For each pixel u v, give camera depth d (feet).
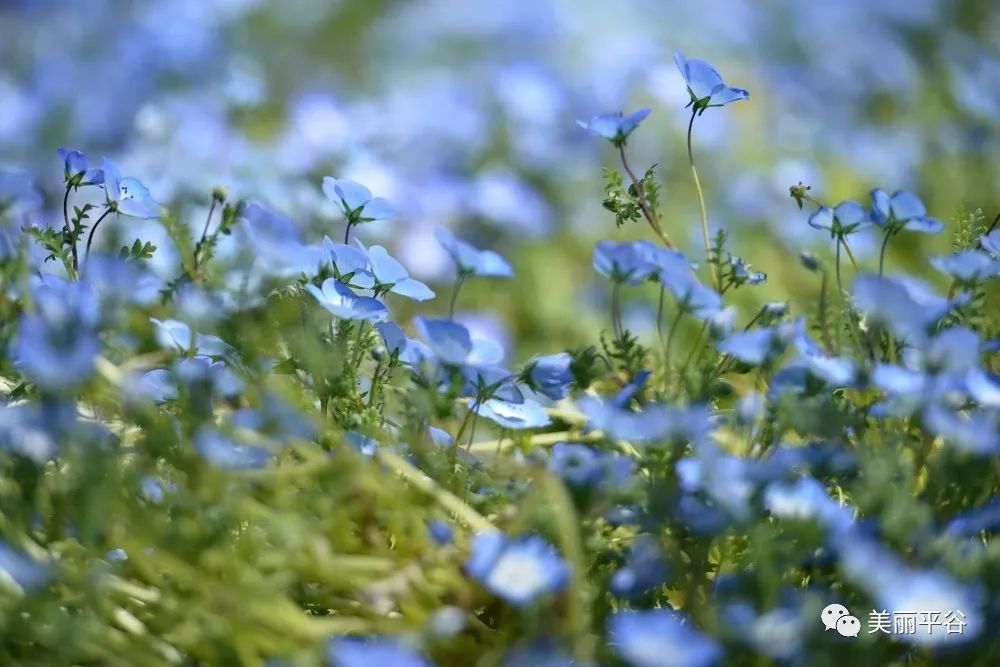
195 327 3.87
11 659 3.70
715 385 3.89
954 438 3.76
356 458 3.75
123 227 4.82
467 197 6.16
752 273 4.04
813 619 3.66
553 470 3.81
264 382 3.84
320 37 9.80
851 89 8.80
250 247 4.01
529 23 9.95
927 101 7.70
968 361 3.76
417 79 9.48
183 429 3.79
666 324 5.26
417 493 3.80
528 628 3.68
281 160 5.72
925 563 3.71
